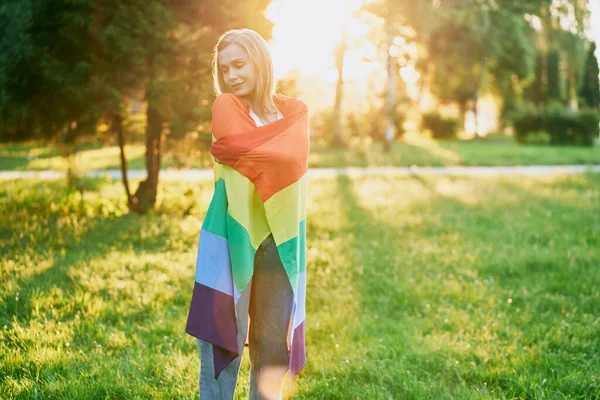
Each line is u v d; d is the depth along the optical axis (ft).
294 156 7.29
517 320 13.93
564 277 17.80
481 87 121.08
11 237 20.13
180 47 23.73
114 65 23.68
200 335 7.18
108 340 11.76
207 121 24.84
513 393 10.09
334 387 10.23
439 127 114.42
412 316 14.33
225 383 7.43
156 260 18.52
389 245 22.53
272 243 7.45
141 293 15.06
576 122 101.09
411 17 84.53
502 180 48.14
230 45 7.72
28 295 13.84
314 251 20.79
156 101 24.06
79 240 20.65
